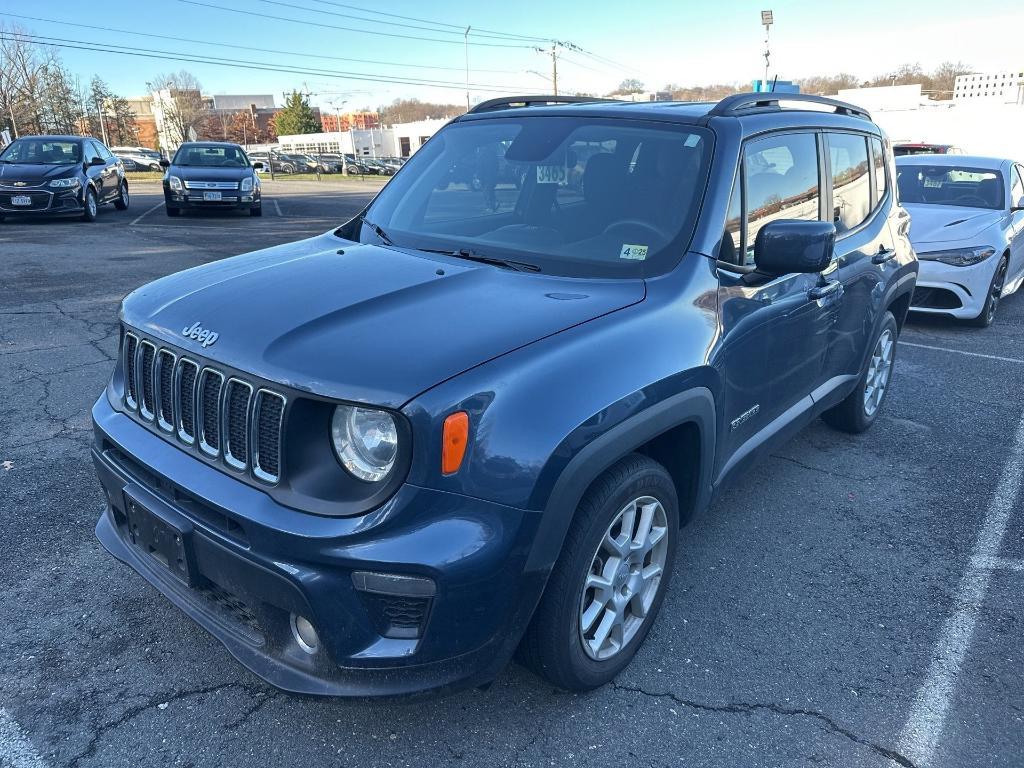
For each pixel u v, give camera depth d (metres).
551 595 2.26
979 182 8.50
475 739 2.39
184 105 92.31
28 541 3.35
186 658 2.69
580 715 2.50
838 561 3.49
